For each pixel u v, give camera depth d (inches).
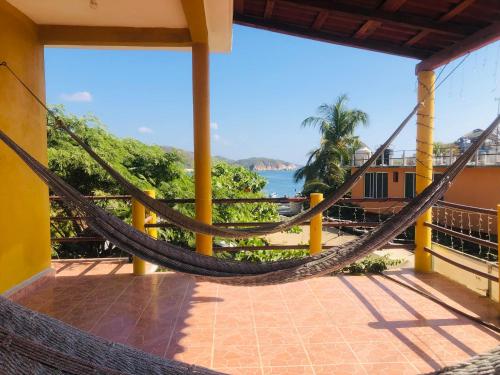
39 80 144.2
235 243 223.5
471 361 40.7
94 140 263.4
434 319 109.6
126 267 164.4
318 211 101.0
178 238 229.8
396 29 129.4
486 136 75.3
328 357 89.4
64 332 36.7
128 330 103.7
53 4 124.6
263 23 142.0
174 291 133.6
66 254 232.7
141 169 281.6
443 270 158.9
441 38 130.4
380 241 70.7
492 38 110.7
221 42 162.9
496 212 116.3
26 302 124.3
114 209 224.8
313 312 115.2
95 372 35.0
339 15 124.1
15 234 126.5
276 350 92.7
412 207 72.7
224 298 126.8
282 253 230.4
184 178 302.2
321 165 638.5
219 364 86.7
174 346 94.8
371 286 138.4
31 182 136.8
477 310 114.5
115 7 127.0
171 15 133.0
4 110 121.6
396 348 93.3
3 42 121.6
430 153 149.0
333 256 73.9
